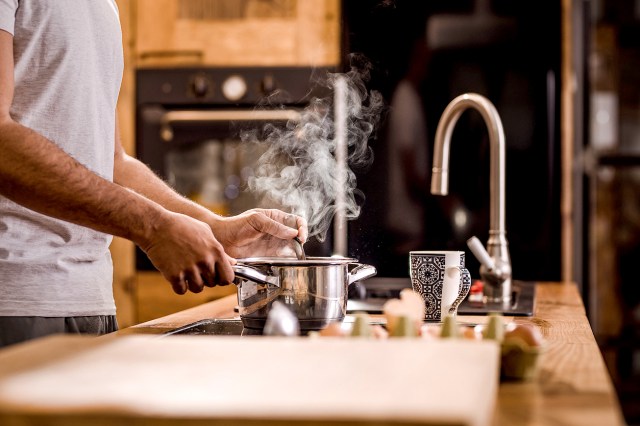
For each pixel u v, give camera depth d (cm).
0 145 123
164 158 312
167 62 317
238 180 308
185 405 58
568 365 99
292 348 79
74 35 148
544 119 291
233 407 57
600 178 330
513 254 293
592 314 325
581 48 325
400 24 295
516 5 291
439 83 294
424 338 96
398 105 295
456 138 291
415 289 146
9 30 135
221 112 308
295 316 121
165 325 140
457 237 291
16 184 123
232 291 308
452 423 54
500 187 183
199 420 57
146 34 317
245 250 154
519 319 151
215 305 180
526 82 291
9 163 123
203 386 63
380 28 296
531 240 292
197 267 120
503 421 71
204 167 311
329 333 94
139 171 170
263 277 121
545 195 291
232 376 67
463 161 291
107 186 125
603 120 335
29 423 59
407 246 293
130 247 313
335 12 307
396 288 210
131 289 313
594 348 112
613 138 334
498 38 292
